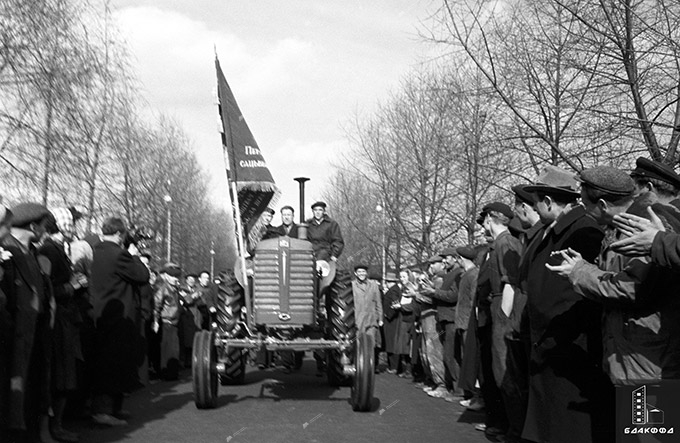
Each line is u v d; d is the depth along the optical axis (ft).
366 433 24.40
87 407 27.14
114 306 26.07
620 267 14.79
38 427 21.80
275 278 29.96
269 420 26.73
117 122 56.08
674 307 13.71
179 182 121.08
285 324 29.84
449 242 64.23
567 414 16.71
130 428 25.11
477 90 35.40
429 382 37.19
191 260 142.10
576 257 15.01
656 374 13.75
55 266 22.38
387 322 48.06
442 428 25.43
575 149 32.86
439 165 59.98
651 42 28.50
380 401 31.96
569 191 17.81
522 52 33.30
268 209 32.94
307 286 30.09
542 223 18.57
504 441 22.77
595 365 16.72
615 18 28.78
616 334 14.29
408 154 68.49
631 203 15.20
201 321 53.52
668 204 15.96
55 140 44.73
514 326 20.81
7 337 18.99
